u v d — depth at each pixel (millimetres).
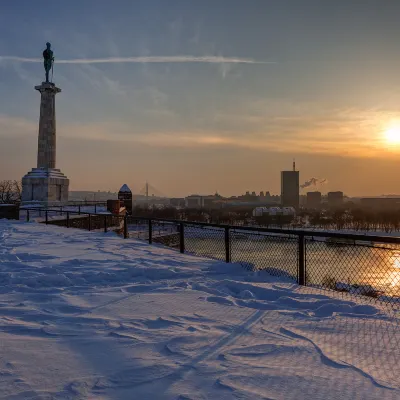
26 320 5273
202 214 142375
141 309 5941
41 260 10805
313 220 130875
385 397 3211
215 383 3414
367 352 4234
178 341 4477
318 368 3783
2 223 26188
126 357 3980
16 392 3201
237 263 10336
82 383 3381
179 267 10102
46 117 51188
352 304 6312
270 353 4160
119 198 55250
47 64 51594
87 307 6020
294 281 8906
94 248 13805
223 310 5926
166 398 3145
